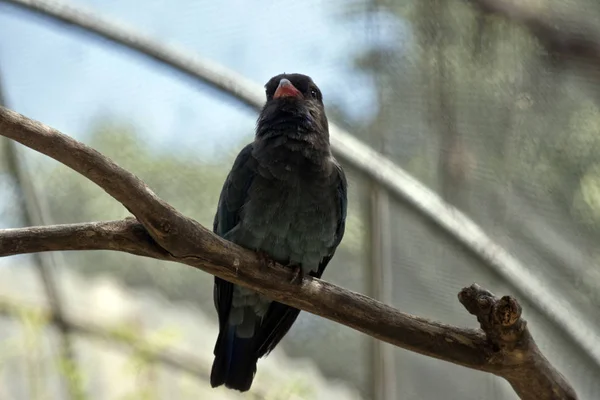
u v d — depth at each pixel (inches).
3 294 436.8
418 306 394.9
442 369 415.2
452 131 327.6
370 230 398.3
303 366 467.2
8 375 443.2
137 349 449.1
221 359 340.8
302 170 314.3
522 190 335.6
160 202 232.8
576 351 362.6
